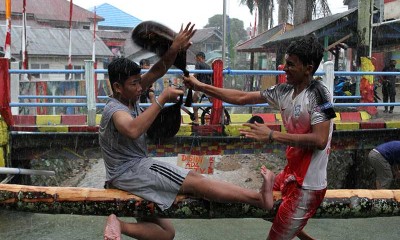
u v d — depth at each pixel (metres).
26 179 8.12
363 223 6.96
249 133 3.30
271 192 3.50
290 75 3.36
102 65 26.91
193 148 7.29
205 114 8.26
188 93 4.01
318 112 3.25
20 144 7.27
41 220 6.95
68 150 7.38
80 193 3.67
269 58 27.42
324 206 3.74
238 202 3.51
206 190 3.48
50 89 12.36
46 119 8.71
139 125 3.27
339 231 6.59
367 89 9.67
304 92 3.35
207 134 7.28
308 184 3.43
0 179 7.19
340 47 17.09
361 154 8.65
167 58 3.80
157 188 3.53
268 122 8.61
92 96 7.46
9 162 7.16
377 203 3.80
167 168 3.53
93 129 7.33
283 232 3.56
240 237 6.35
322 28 15.68
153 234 3.65
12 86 8.66
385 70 14.34
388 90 14.00
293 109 3.40
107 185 3.74
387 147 5.98
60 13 31.03
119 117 3.34
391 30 16.73
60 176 9.48
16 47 23.86
